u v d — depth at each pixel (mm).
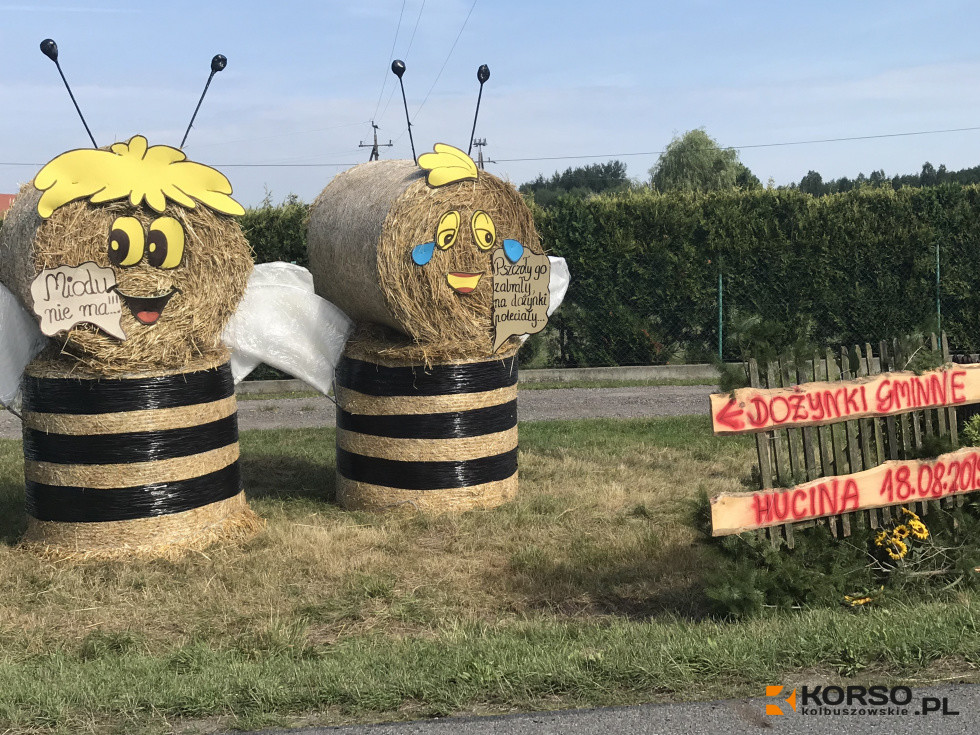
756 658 4414
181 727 4031
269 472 9672
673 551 6789
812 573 5375
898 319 16625
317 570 6488
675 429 11688
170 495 6980
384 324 8289
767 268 16625
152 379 6883
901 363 5750
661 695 4188
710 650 4473
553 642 4914
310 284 8422
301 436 11648
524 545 7133
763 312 16672
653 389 15148
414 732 3889
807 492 5426
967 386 5809
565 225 16484
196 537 7098
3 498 8578
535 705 4129
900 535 5621
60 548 6898
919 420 5816
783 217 16531
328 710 4156
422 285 7754
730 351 16703
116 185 6656
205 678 4457
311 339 8406
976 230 16484
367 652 4867
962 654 4418
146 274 6824
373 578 6266
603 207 16453
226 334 8125
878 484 5578
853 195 16484
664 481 8992
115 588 6223
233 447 7520
